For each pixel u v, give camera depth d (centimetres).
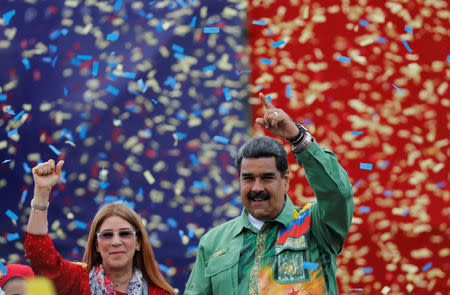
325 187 980
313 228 1045
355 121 2064
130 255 1080
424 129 2070
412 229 2002
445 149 2066
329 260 1038
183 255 1983
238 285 1034
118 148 2062
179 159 2048
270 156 1020
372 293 1964
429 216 2016
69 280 1041
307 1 2111
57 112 2095
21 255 2022
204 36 2105
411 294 1973
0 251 2023
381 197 2023
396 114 2073
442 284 1981
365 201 2020
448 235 2006
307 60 2089
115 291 1074
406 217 2014
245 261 1046
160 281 1125
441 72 2097
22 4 2153
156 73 2092
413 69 2091
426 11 2117
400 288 1973
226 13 2112
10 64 2125
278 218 1055
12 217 1947
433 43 2109
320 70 2086
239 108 2070
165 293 1120
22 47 2136
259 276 1027
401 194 2031
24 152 2078
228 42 2098
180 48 2097
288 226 1055
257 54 2094
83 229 2016
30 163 2073
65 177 2050
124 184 2039
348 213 999
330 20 2105
